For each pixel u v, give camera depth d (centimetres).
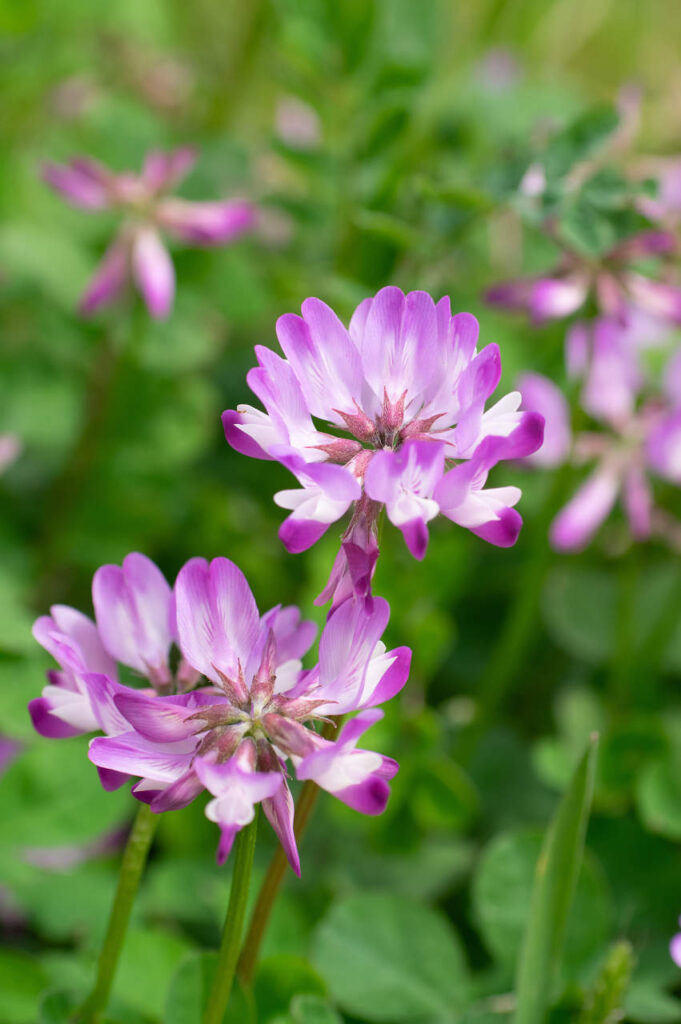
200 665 30
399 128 44
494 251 53
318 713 30
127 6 67
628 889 38
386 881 40
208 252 54
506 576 52
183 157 45
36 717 30
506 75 64
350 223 46
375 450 30
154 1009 34
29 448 53
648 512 43
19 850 35
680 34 85
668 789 38
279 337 30
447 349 30
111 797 35
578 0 80
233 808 29
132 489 51
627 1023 36
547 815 44
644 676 47
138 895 37
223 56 68
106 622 31
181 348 51
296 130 57
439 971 36
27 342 52
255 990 34
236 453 56
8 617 36
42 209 57
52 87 65
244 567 50
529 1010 32
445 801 38
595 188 37
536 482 49
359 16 46
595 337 39
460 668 50
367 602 29
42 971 34
